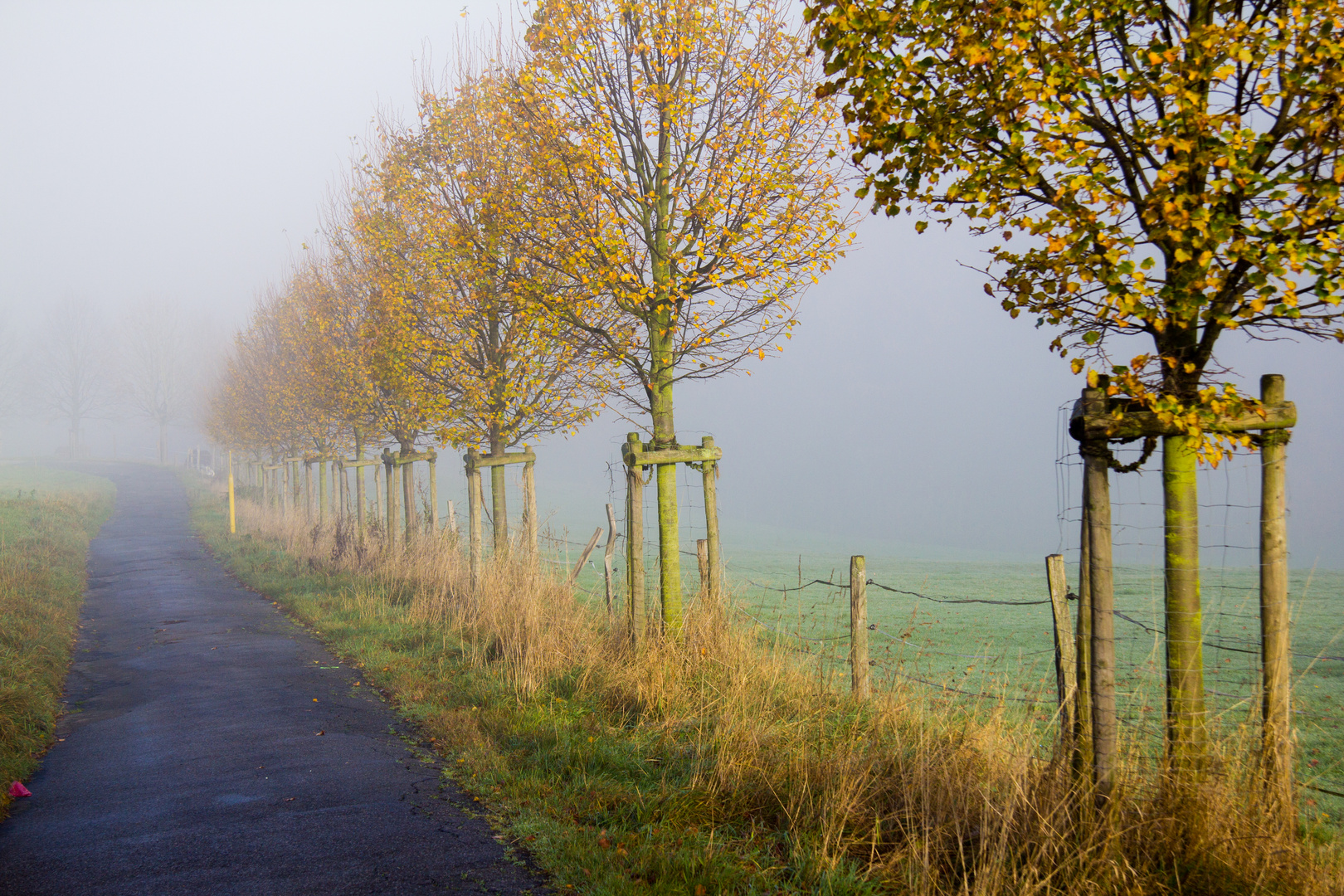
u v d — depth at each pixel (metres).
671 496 8.72
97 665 11.02
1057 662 5.18
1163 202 3.43
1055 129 3.77
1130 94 3.88
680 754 6.06
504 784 5.82
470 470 13.09
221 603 15.98
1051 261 3.94
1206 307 3.73
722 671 7.58
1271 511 3.80
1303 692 8.51
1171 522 3.90
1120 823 3.86
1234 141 3.36
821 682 7.24
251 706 8.49
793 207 8.22
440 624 11.73
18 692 7.96
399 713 8.11
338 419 21.28
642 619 8.39
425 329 13.04
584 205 8.15
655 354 8.90
